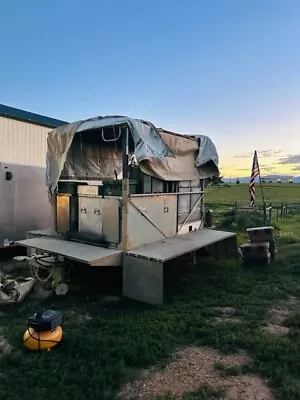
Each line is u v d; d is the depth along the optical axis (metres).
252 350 3.22
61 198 5.80
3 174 6.59
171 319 3.94
